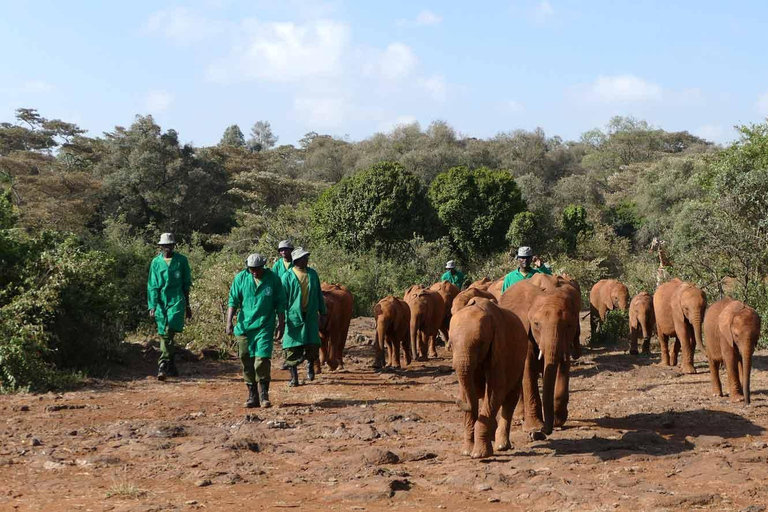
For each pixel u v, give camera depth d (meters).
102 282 14.55
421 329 15.68
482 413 7.34
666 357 14.32
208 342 16.58
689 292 12.75
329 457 7.59
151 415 9.95
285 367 12.79
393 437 8.55
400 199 39.44
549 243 41.72
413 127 86.38
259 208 54.69
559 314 7.79
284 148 86.50
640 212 58.78
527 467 7.05
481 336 7.02
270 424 9.16
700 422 9.10
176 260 13.10
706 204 27.31
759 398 10.50
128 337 17.81
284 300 10.78
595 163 95.19
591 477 6.65
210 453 7.62
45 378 11.99
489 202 41.84
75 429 8.91
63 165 61.88
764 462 7.07
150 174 56.34
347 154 83.38
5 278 13.40
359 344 18.19
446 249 38.19
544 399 7.93
